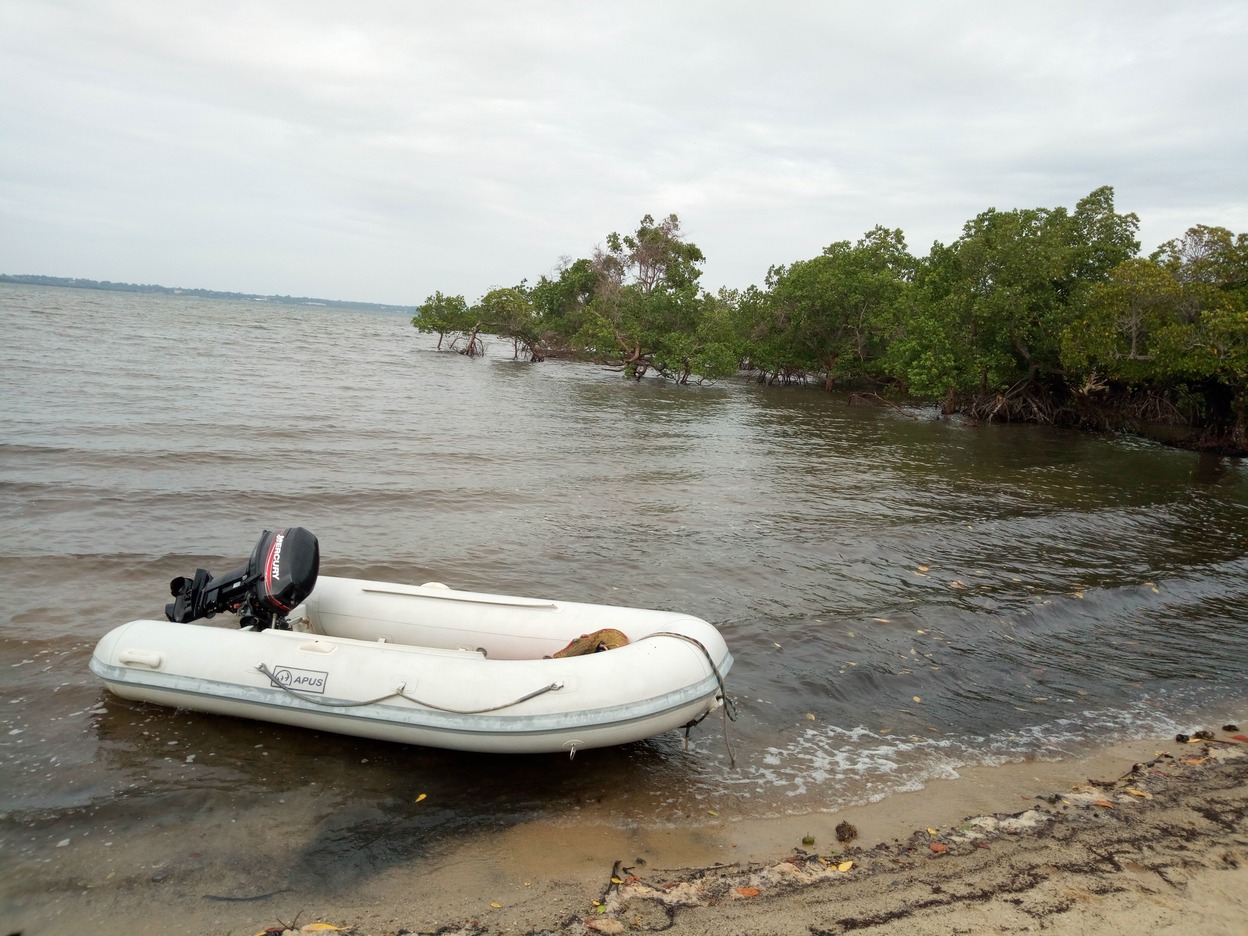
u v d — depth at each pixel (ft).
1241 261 81.87
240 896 12.40
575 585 27.68
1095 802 15.81
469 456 51.26
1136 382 95.40
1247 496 54.95
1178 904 12.55
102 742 16.39
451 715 15.15
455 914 12.07
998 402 101.35
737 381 149.28
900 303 115.96
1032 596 28.55
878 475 54.08
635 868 13.34
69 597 23.91
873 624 25.11
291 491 38.29
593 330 137.90
